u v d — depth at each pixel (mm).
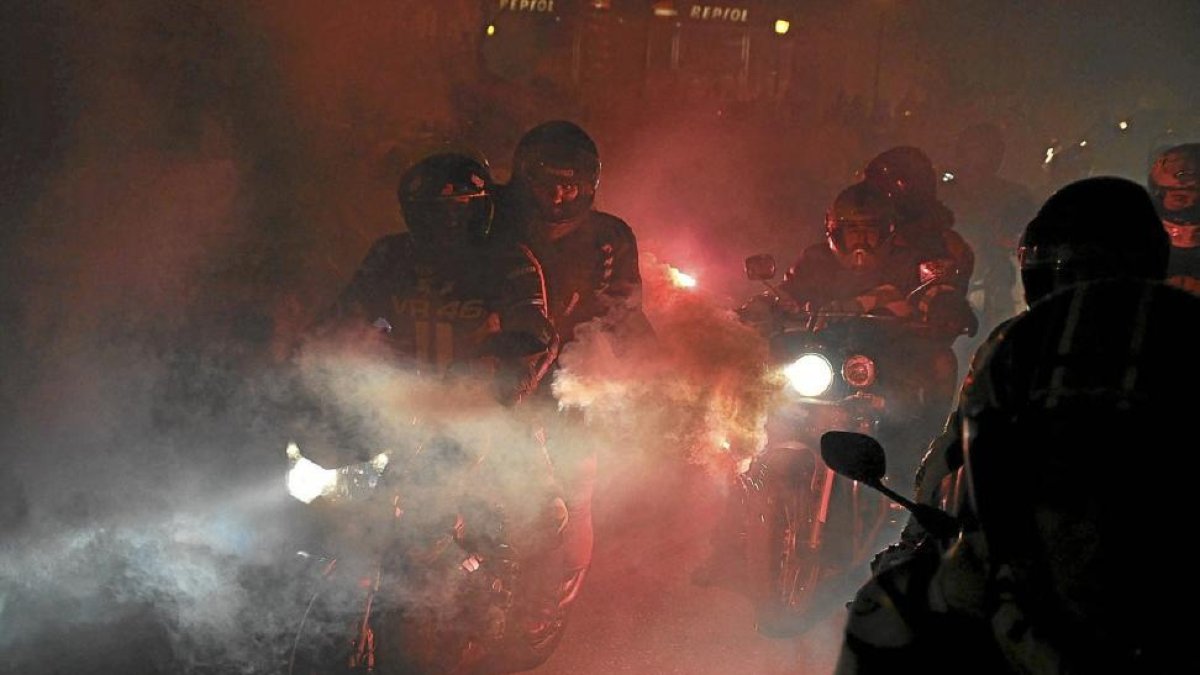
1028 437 2734
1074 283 3061
